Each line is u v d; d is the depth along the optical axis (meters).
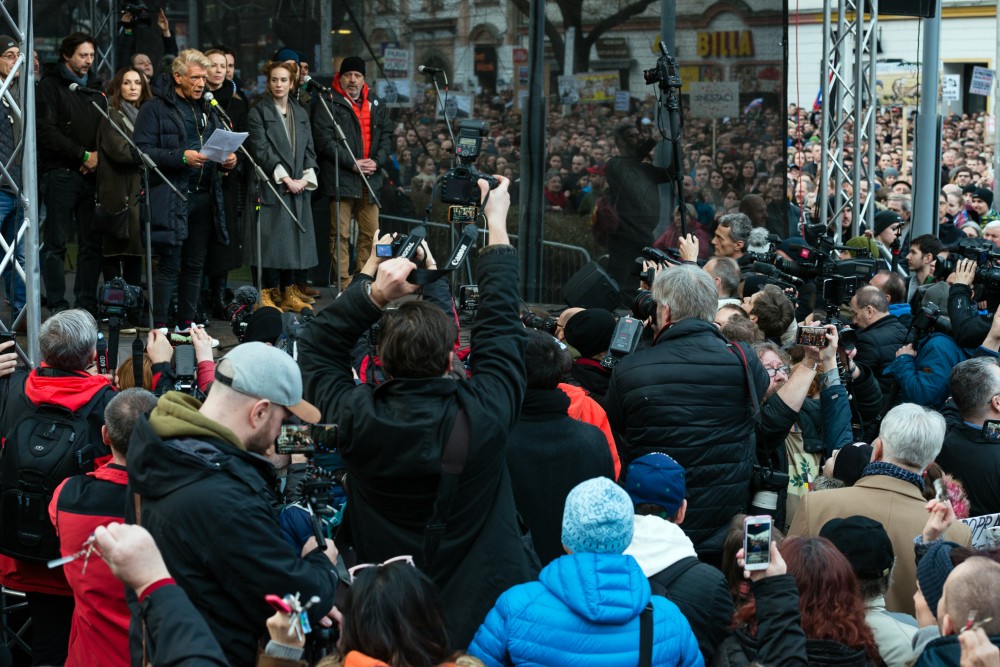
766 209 10.84
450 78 11.02
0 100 5.70
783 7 10.66
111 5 11.55
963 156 21.19
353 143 9.78
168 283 8.41
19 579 4.63
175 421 3.02
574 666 2.97
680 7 10.71
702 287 4.73
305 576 3.01
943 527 3.67
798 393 4.93
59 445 4.50
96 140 8.64
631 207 10.88
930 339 6.57
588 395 4.85
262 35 11.41
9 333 4.98
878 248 10.91
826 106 11.41
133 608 3.03
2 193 7.35
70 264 11.32
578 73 10.85
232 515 2.94
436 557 3.32
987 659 2.52
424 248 3.60
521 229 10.99
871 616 3.53
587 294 5.95
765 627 3.00
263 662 2.61
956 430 5.20
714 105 10.79
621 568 3.06
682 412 4.53
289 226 9.27
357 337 3.44
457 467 3.27
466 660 2.71
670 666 3.03
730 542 3.60
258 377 3.07
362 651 2.67
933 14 11.28
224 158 7.96
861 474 4.66
